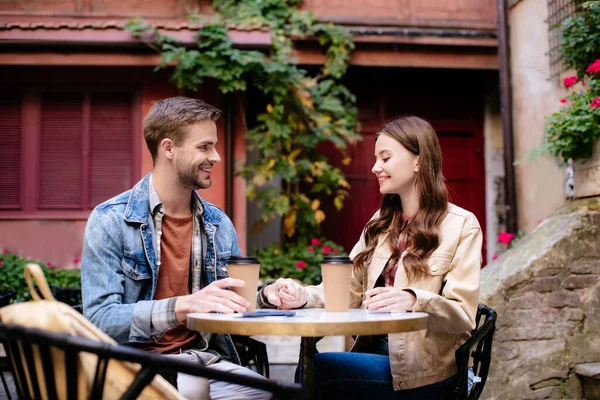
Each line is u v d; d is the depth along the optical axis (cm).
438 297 193
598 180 430
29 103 707
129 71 712
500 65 653
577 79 465
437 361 212
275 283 231
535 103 595
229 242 255
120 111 713
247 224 770
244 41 669
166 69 706
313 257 686
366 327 160
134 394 128
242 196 717
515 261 409
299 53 754
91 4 744
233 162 718
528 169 607
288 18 751
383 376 211
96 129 711
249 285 188
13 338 119
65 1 741
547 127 491
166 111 229
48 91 709
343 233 792
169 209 236
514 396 383
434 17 776
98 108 712
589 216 411
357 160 802
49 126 709
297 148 753
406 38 743
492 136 805
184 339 228
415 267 216
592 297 402
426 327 180
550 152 484
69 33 654
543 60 579
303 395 132
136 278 222
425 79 812
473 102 815
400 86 809
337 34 735
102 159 711
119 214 224
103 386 127
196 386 193
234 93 720
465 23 773
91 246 217
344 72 740
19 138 705
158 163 233
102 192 709
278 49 700
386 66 768
